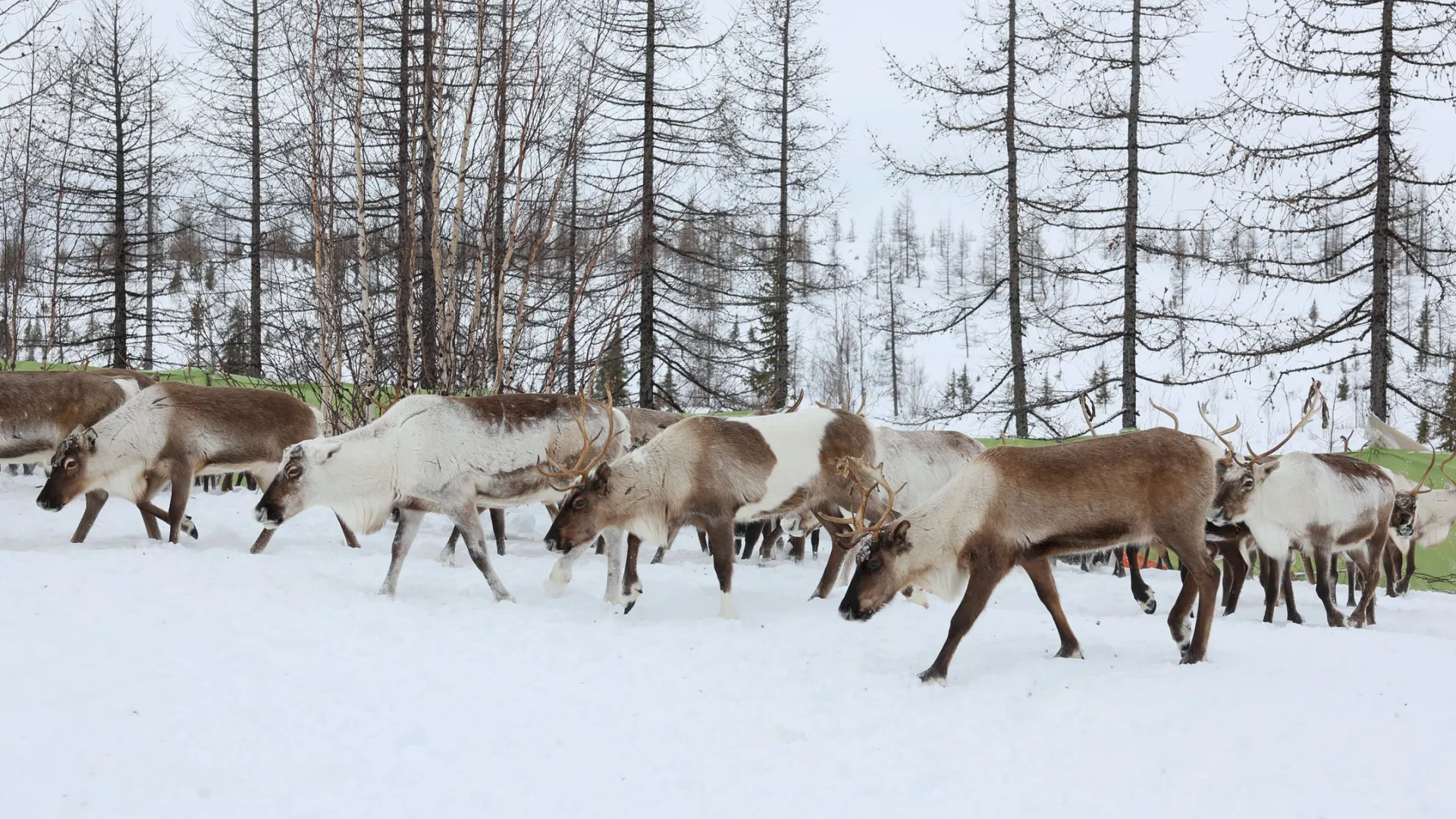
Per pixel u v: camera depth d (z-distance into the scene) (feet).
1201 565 20.97
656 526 26.76
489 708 17.54
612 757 15.61
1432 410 60.59
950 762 15.60
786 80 87.61
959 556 21.13
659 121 69.77
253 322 59.06
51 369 65.51
